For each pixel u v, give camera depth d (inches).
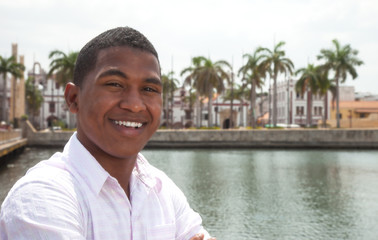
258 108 3875.5
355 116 2817.4
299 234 359.6
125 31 41.3
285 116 3240.7
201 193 569.6
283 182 679.1
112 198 39.1
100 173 38.5
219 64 2010.3
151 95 41.4
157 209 43.9
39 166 37.8
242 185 644.7
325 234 359.9
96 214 37.4
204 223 398.9
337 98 1980.8
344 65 1892.2
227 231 368.8
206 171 824.3
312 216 429.7
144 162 47.8
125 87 39.9
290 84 3181.6
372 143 1529.3
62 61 1740.9
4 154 945.5
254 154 1286.9
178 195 52.6
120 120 39.4
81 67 41.8
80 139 42.2
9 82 2541.8
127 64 39.3
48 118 3009.4
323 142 1553.9
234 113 3051.2
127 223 39.4
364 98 4160.9
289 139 1562.5
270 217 424.2
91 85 39.7
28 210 33.1
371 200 521.0
